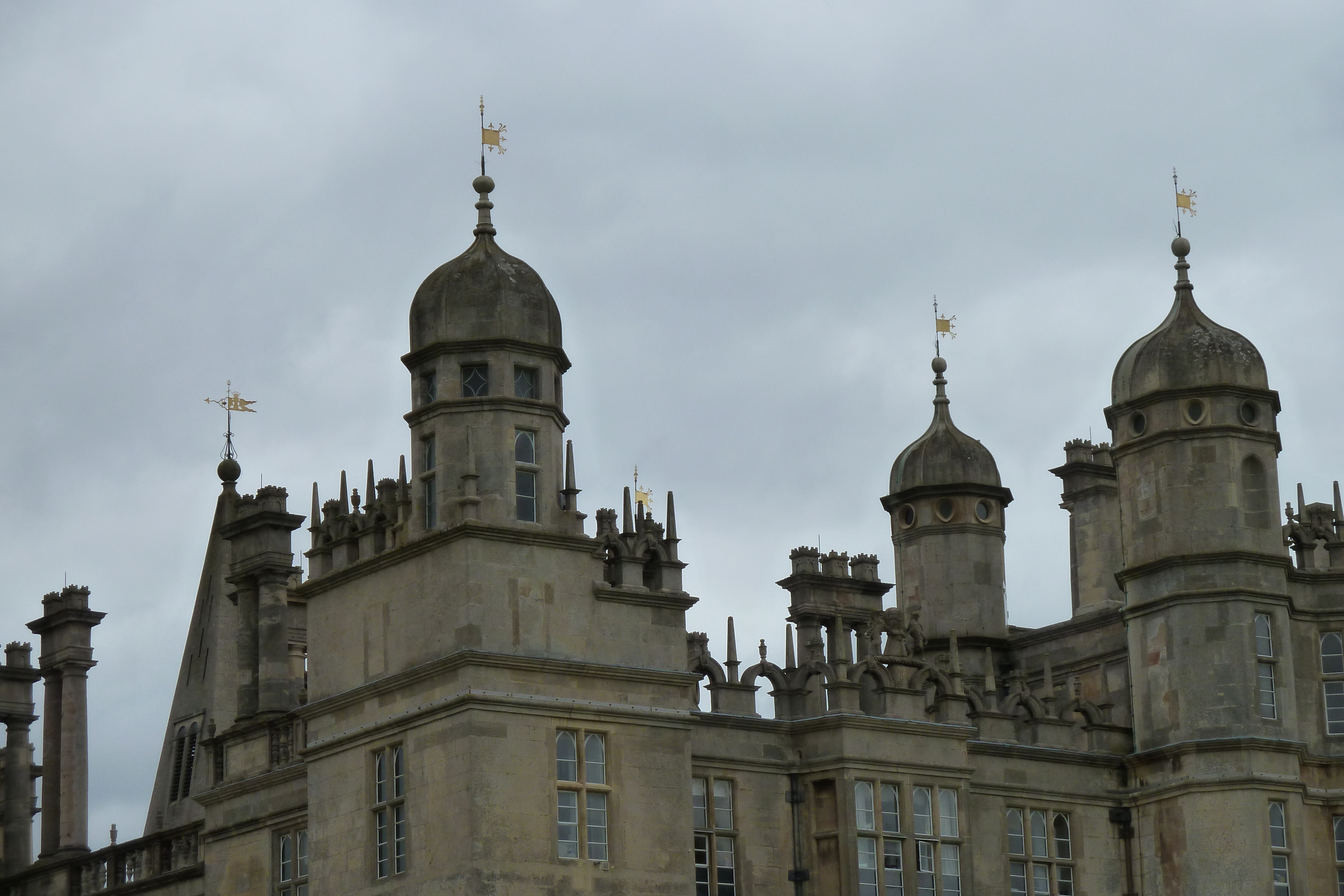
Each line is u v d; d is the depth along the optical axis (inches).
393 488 2918.3
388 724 2807.6
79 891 3479.3
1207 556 3289.9
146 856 3405.5
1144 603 3348.9
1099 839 3304.6
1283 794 3250.5
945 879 3070.9
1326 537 3447.3
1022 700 3299.7
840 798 3009.4
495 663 2726.4
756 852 3002.0
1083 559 3754.9
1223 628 3275.1
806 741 3061.0
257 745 3196.4
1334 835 3336.6
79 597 3681.1
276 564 3294.8
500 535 2768.2
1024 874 3223.4
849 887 2977.4
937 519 3673.7
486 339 2837.1
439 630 2768.2
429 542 2792.8
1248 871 3203.7
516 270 2888.8
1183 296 3420.3
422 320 2878.9
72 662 3651.6
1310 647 3388.3
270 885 3120.1
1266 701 3282.5
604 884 2748.5
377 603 2871.6
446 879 2699.3
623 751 2802.7
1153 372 3353.8
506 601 2758.4
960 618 3639.3
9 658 3740.2
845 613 3686.0
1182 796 3260.3
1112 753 3341.5
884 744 3058.6
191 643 3767.2
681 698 2869.1
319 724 2928.2
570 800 2755.9
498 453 2802.7
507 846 2689.5
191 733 3693.4
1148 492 3356.3
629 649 2839.6
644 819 2797.7
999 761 3230.8
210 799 3235.7
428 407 2839.6
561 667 2768.2
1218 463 3314.5
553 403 2861.7
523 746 2728.8
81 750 3629.4
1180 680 3289.9
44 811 3649.1
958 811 3107.8
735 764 3014.3
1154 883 3289.9
